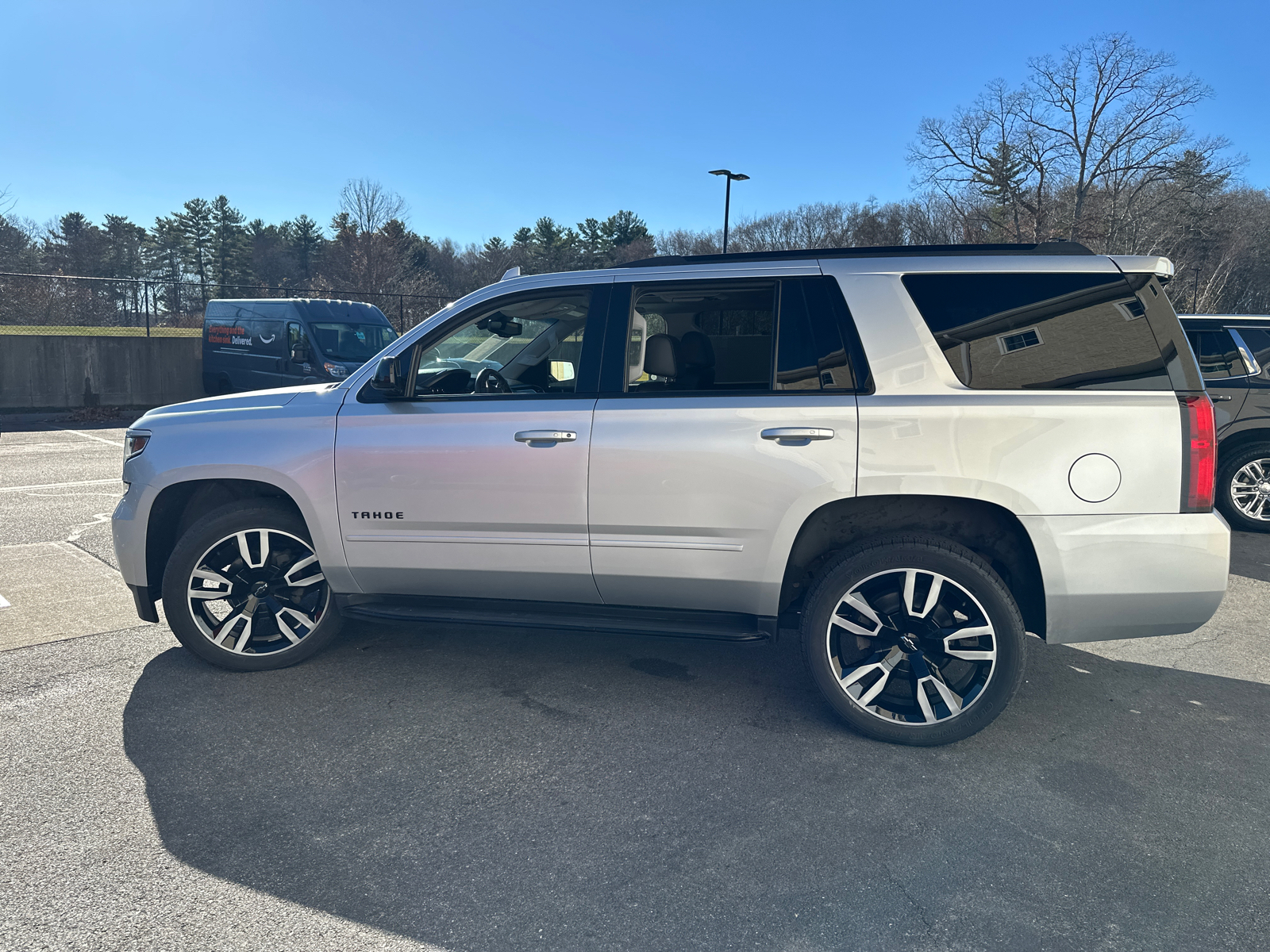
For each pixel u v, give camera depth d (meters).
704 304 3.66
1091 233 40.12
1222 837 2.69
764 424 3.29
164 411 4.07
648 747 3.29
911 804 2.88
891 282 3.32
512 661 4.19
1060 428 3.09
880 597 3.29
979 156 41.69
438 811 2.82
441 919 2.28
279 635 4.07
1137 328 3.14
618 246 90.88
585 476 3.44
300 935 2.21
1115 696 3.84
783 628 3.53
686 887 2.42
